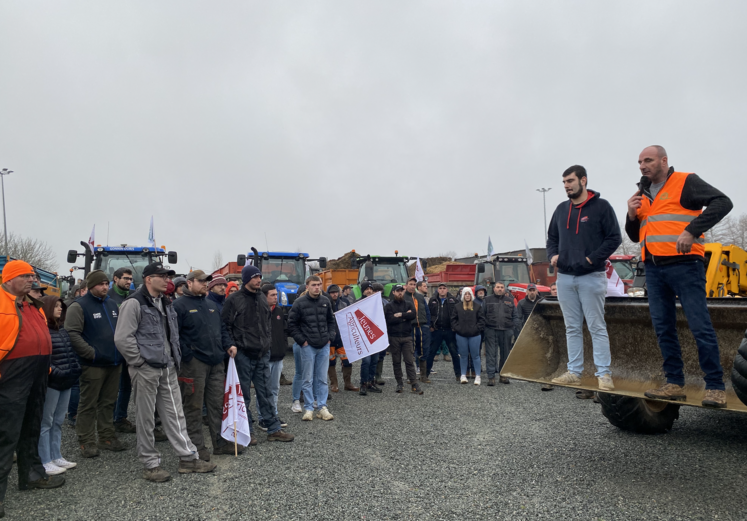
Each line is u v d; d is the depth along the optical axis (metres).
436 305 9.57
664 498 3.67
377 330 7.82
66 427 6.34
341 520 3.46
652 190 3.75
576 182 4.01
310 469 4.57
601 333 3.92
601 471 4.28
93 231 13.12
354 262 16.64
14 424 3.76
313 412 6.81
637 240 4.03
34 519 3.57
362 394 8.16
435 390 8.48
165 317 4.54
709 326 3.41
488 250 22.16
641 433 5.46
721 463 4.41
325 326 6.59
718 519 3.30
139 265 12.72
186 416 4.80
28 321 3.97
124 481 4.33
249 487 4.14
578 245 3.99
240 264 13.04
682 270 3.50
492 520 3.40
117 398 5.98
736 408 3.20
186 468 4.53
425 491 3.96
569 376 4.05
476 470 4.41
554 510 3.52
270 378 6.04
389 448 5.16
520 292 14.79
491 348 8.95
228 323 5.41
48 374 4.27
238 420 5.08
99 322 5.12
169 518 3.55
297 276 14.21
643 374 4.40
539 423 6.00
